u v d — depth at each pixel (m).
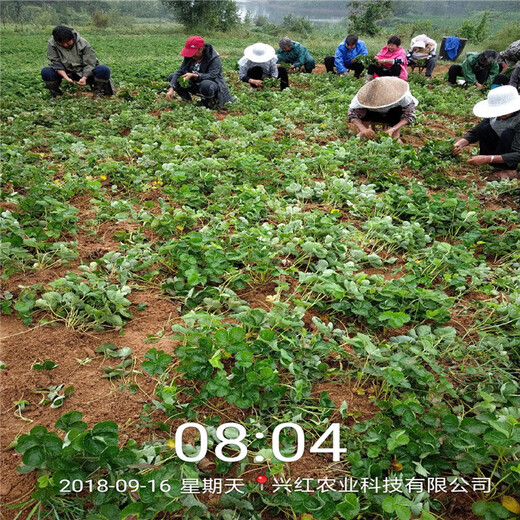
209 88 7.58
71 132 6.49
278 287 3.02
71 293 2.83
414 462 2.00
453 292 3.29
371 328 2.86
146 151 5.21
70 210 3.67
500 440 1.87
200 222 4.05
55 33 8.07
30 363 2.52
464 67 11.00
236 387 2.29
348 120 6.32
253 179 4.70
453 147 5.79
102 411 2.28
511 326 2.94
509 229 4.08
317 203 4.46
